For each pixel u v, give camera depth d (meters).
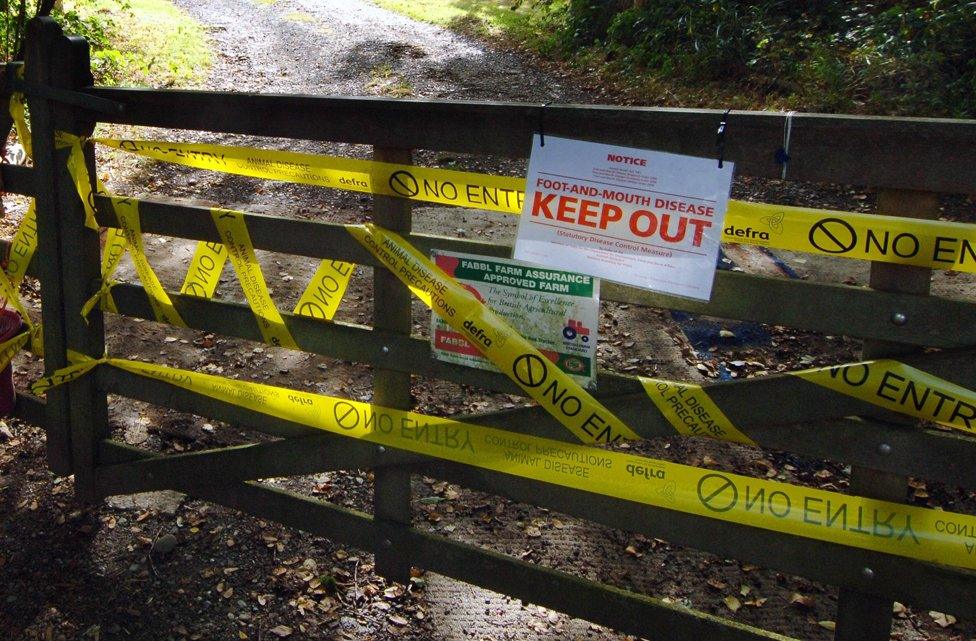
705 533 2.50
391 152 2.72
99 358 3.47
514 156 2.52
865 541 2.28
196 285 3.21
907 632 3.18
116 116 3.16
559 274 2.48
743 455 4.21
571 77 12.36
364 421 2.94
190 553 3.47
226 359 5.00
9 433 4.14
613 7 13.52
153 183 8.00
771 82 10.29
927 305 2.10
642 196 2.34
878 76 9.30
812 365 4.99
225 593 3.28
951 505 3.88
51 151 3.28
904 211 2.12
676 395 2.42
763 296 2.26
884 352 2.20
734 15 11.31
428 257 2.68
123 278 6.02
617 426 2.51
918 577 2.25
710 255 2.29
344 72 12.78
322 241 2.86
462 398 4.67
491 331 2.60
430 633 3.12
